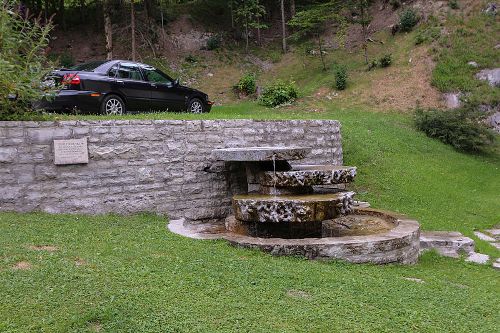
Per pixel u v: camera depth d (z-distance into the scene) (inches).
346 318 168.7
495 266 302.7
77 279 178.1
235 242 256.8
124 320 152.3
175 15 1094.4
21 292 164.6
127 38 987.3
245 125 378.3
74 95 392.2
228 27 1111.6
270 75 967.6
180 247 240.7
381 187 475.5
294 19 964.0
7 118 289.7
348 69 903.7
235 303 172.7
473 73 807.1
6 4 308.0
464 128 631.8
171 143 336.5
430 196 468.1
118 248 225.0
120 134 315.3
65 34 1006.4
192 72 951.0
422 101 781.9
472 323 178.4
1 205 278.7
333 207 284.2
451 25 894.4
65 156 295.0
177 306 165.3
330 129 462.9
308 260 251.0
